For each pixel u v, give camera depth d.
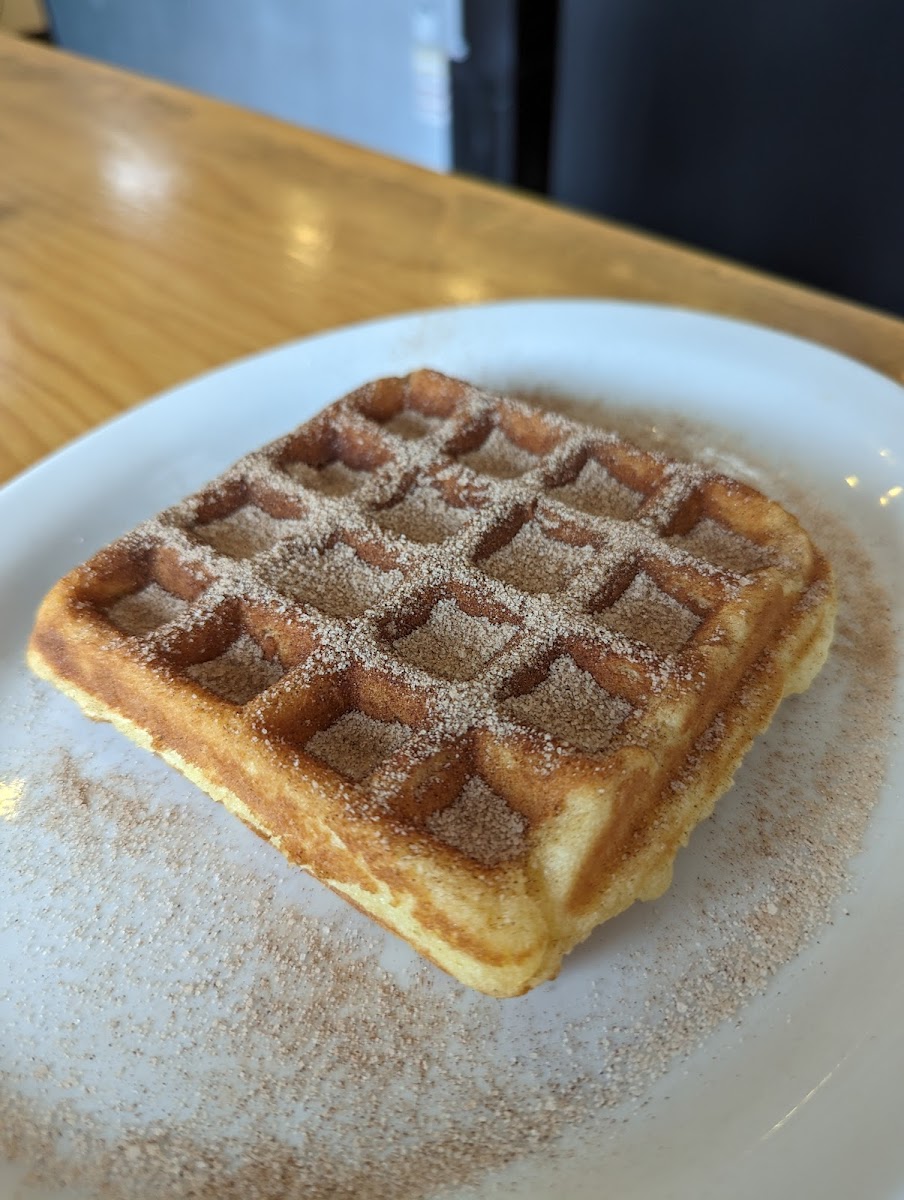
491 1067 0.14
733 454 0.23
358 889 0.15
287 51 0.67
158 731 0.17
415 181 0.34
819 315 0.27
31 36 0.81
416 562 0.17
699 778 0.15
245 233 0.31
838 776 0.17
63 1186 0.13
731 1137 0.12
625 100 0.45
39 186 0.34
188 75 0.76
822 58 0.38
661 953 0.15
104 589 0.18
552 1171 0.12
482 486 0.19
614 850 0.14
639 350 0.25
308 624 0.16
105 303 0.28
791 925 0.15
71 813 0.17
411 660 0.16
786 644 0.17
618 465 0.20
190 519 0.19
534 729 0.15
